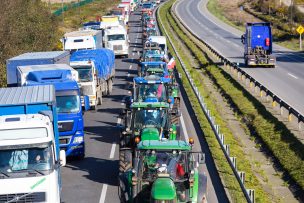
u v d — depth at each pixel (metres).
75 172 26.19
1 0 53.81
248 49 62.00
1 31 50.06
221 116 38.12
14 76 36.62
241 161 26.81
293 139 30.38
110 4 155.25
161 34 95.81
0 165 18.80
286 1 142.88
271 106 39.97
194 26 119.31
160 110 25.33
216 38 98.06
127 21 113.62
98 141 31.83
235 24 123.38
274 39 98.25
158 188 17.55
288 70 59.34
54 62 36.81
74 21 105.38
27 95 23.72
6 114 22.33
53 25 70.50
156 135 23.83
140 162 19.08
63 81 29.45
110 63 47.53
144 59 49.41
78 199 22.48
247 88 47.53
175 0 180.88
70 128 27.61
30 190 18.72
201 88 48.00
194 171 19.02
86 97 32.31
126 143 24.91
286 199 22.88
